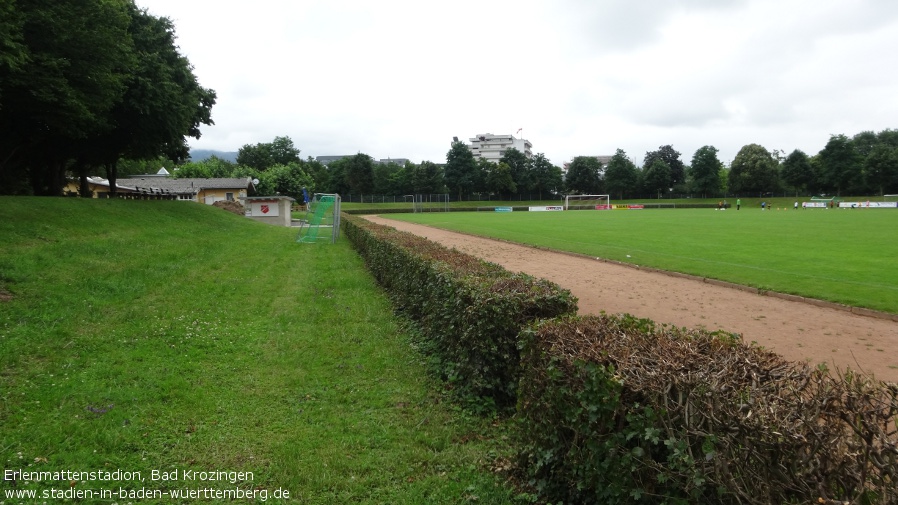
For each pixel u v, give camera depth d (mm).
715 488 2529
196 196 55344
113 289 10430
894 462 2018
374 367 6805
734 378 2854
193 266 14820
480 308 5297
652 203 94500
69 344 7039
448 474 4188
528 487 3898
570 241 25375
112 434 4723
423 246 11391
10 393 5418
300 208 73562
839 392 2338
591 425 3162
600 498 3109
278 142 112875
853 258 17250
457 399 5633
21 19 17031
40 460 4219
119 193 39812
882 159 89625
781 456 2264
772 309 10453
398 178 105500
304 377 6418
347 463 4324
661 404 2805
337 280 13938
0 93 18188
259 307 10445
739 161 101188
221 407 5449
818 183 97125
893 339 8172
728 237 25984
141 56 26250
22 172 33031
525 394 4090
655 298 11664
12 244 12695
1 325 7449
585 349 3500
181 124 30141
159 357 6902
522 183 108375
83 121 22594
